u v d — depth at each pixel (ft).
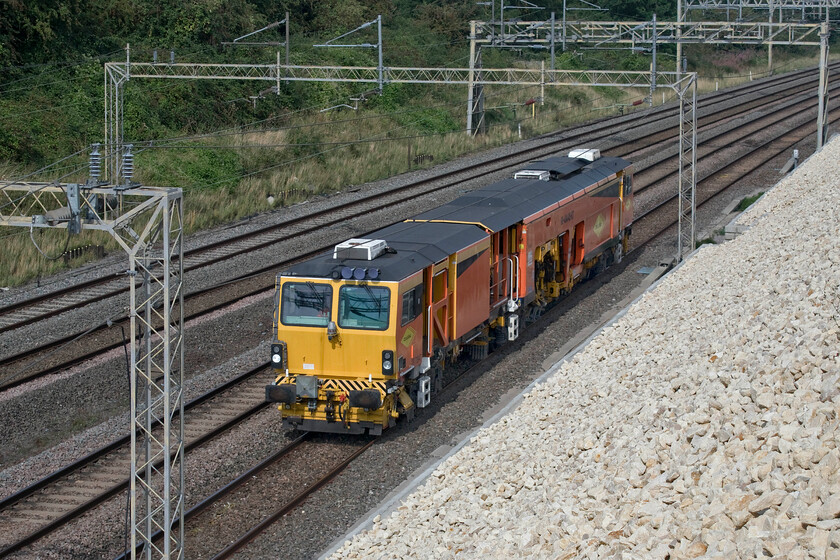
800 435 115.65
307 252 370.12
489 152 593.83
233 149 507.30
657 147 588.50
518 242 279.28
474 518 149.89
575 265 330.34
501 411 211.41
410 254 221.25
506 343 281.13
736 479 114.11
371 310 206.59
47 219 155.12
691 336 197.77
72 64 513.45
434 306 227.20
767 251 264.93
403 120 645.10
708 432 131.85
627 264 371.15
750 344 164.86
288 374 213.05
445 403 233.96
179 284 160.25
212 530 172.24
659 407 153.17
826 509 96.94
